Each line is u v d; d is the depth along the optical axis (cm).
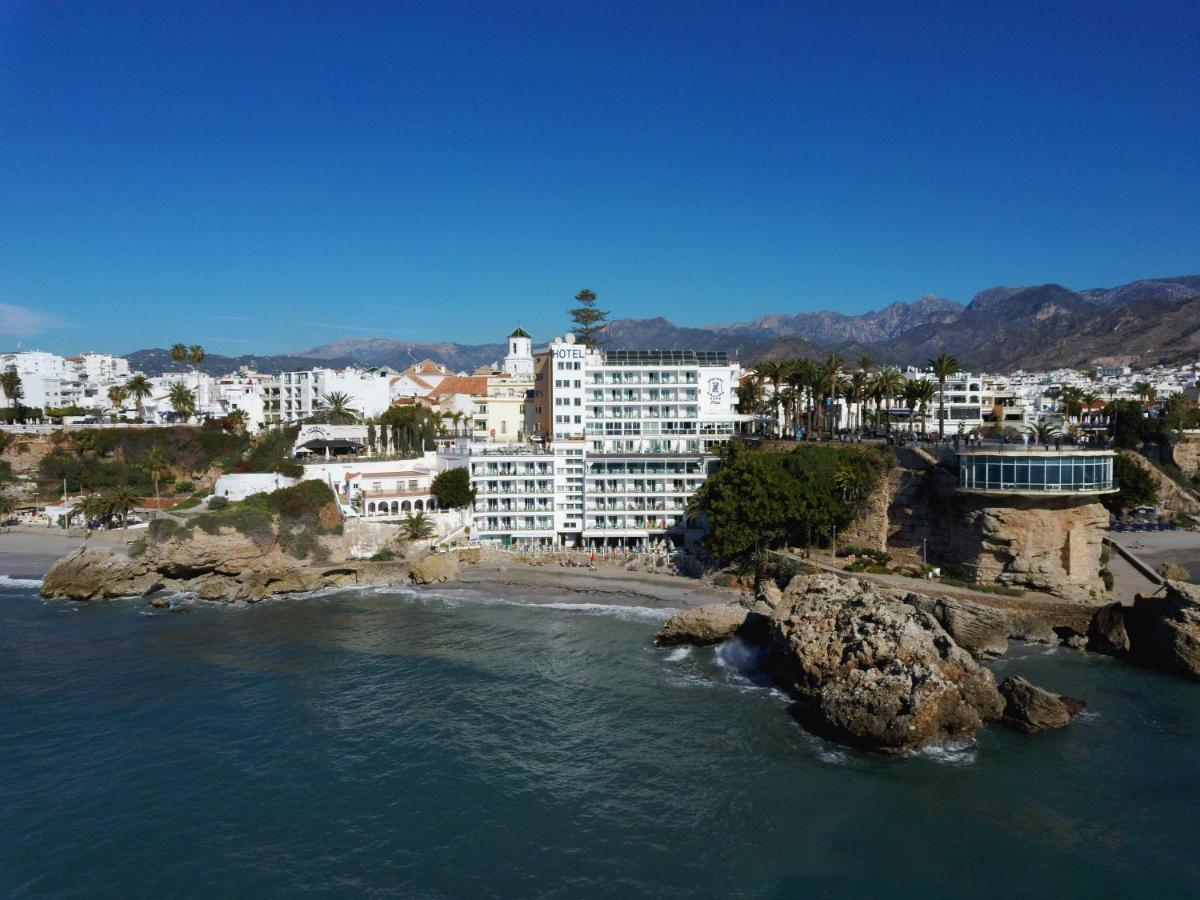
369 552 12375
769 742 6544
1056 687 7725
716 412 14988
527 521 13850
